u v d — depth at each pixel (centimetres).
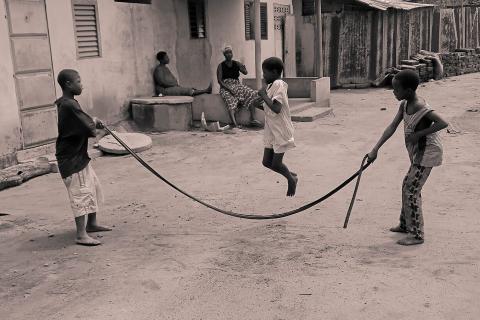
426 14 2161
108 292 413
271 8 1709
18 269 466
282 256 473
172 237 536
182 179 763
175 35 1262
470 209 582
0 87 805
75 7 972
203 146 980
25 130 859
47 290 422
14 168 792
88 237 525
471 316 356
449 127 1066
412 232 491
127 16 1106
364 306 375
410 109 471
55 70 923
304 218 579
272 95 531
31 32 866
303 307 378
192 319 367
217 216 599
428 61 2006
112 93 1074
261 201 648
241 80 1529
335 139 1007
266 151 567
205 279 430
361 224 552
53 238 545
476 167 758
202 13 1355
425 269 432
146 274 444
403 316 359
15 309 393
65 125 501
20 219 612
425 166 473
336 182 716
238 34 1514
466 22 2409
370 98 1658
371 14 1958
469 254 459
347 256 466
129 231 559
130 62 1123
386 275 423
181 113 1130
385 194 653
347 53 1992
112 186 739
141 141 974
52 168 835
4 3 812
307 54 2031
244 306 383
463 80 2019
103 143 946
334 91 1906
